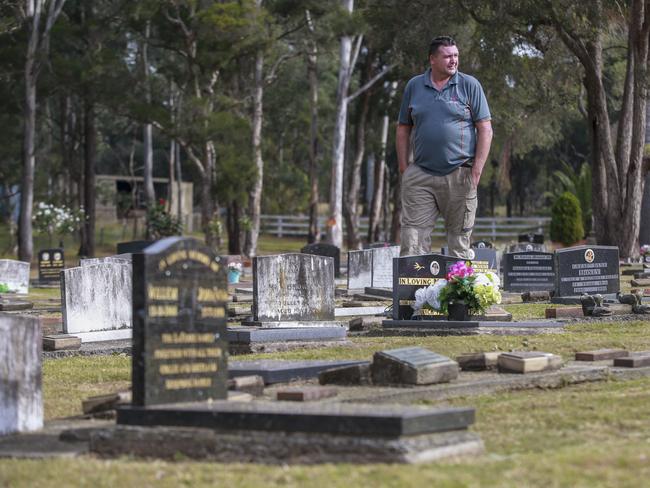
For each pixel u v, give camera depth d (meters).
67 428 9.22
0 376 8.93
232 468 7.48
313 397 9.49
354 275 25.69
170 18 46.75
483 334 14.55
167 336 8.44
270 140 69.75
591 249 19.83
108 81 46.00
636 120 34.62
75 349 15.30
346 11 45.81
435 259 15.71
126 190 79.25
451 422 7.81
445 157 16.02
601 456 7.65
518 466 7.37
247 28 44.44
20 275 29.42
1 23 43.09
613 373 11.41
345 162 67.50
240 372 10.76
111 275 17.34
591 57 35.62
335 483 6.95
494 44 34.22
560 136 62.84
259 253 55.81
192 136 46.31
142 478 7.29
